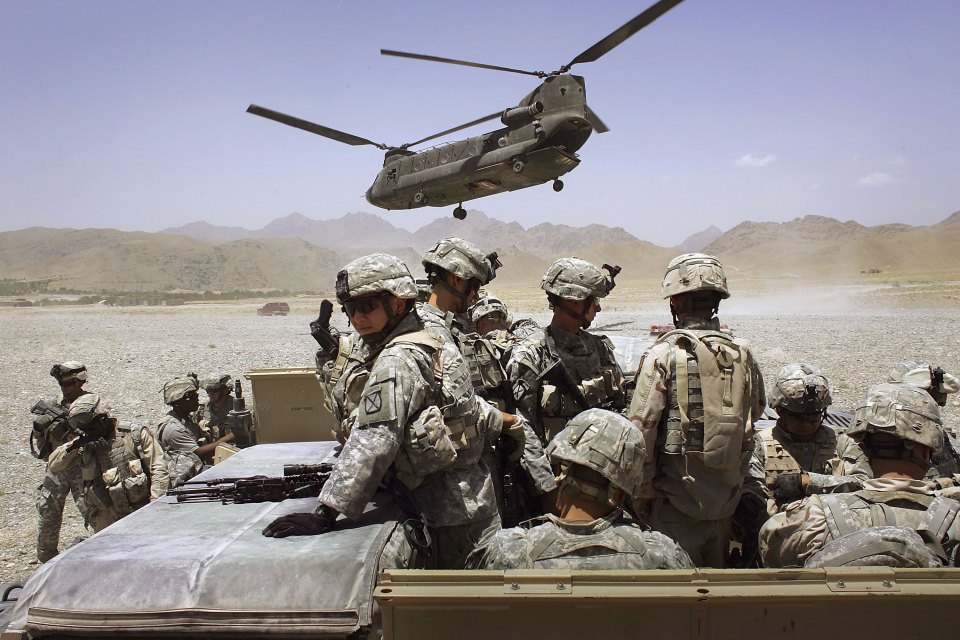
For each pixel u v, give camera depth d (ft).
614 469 8.73
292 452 14.82
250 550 9.16
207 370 74.23
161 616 8.55
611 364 14.52
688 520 11.53
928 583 7.29
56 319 191.01
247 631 8.46
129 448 20.22
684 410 11.27
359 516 9.83
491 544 9.01
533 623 7.22
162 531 10.03
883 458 10.91
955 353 74.43
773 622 7.15
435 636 7.28
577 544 8.64
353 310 10.76
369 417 9.70
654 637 7.15
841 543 8.97
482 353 13.52
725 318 140.77
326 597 8.59
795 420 14.23
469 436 10.49
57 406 21.06
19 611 8.89
